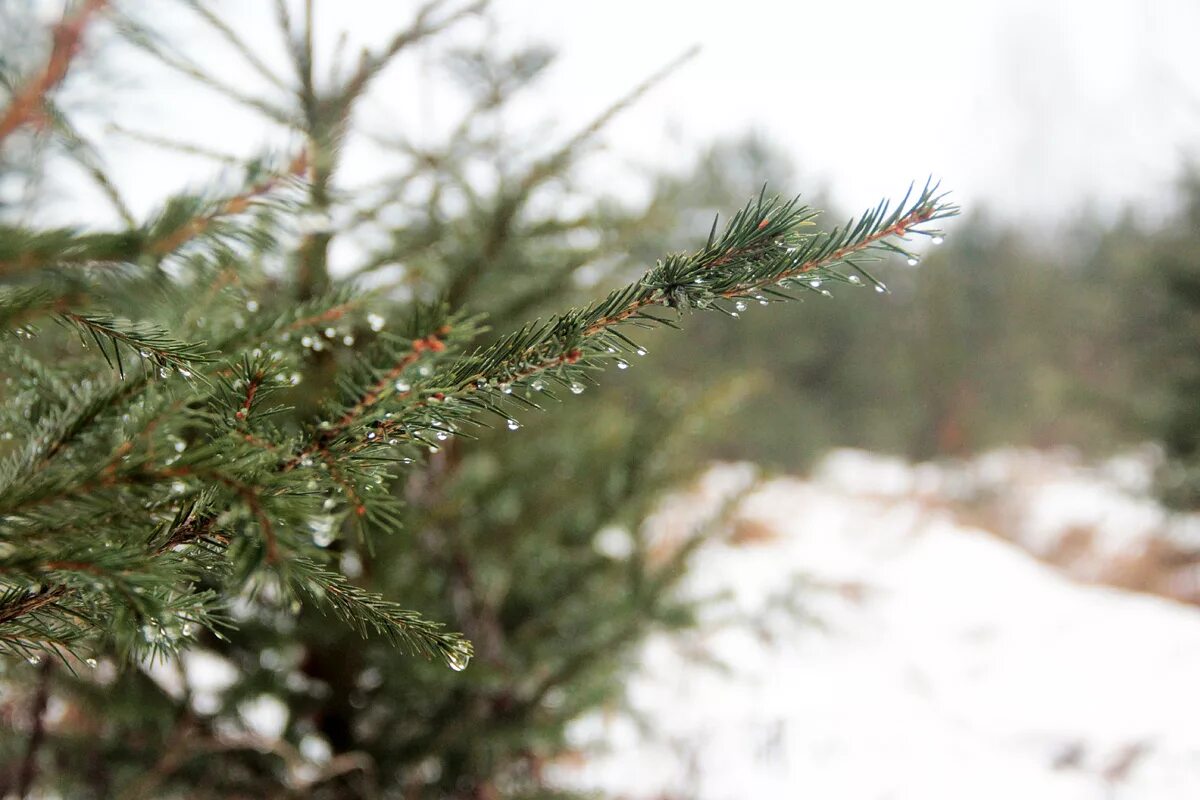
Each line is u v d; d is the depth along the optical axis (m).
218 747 1.29
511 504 1.59
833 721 2.74
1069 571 6.41
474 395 0.53
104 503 0.50
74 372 0.67
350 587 0.54
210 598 0.56
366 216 0.96
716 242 0.53
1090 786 2.71
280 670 1.32
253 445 0.52
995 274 8.90
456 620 1.43
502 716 1.44
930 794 2.48
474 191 1.22
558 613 1.59
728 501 1.58
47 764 1.22
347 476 0.53
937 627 4.04
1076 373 7.63
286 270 0.84
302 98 0.72
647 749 2.22
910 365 8.50
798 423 7.66
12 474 0.55
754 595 2.59
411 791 1.42
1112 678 3.44
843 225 0.52
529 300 1.19
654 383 1.80
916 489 7.89
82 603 0.55
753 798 2.22
